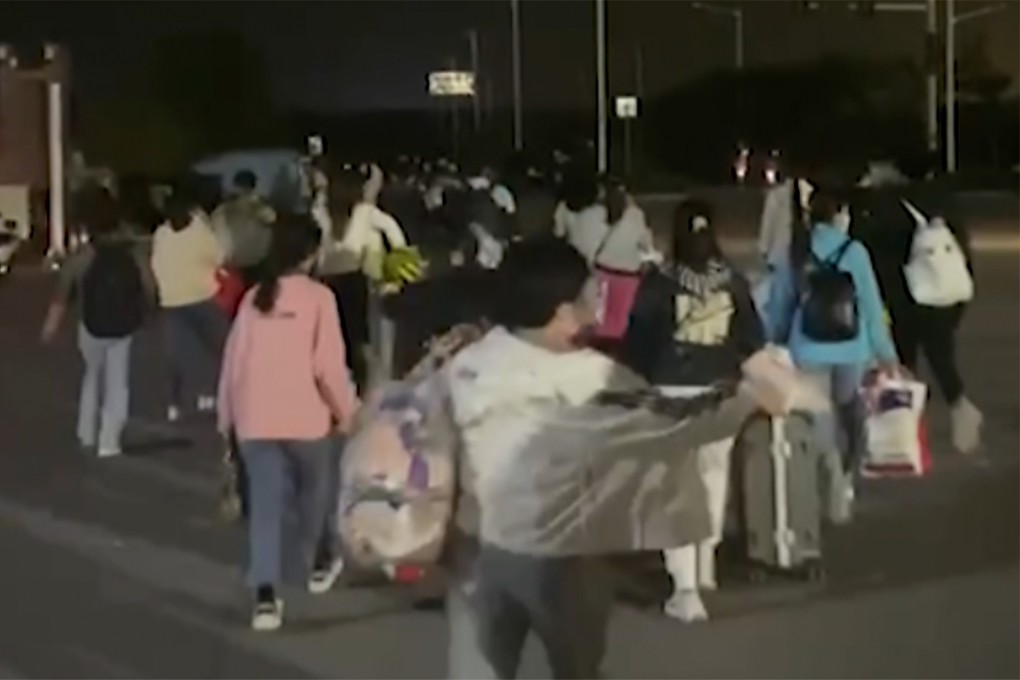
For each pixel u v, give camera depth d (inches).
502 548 208.1
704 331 283.4
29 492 430.6
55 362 698.8
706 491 248.1
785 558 325.1
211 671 280.1
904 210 463.2
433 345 241.0
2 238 1176.2
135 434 515.2
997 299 862.5
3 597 325.7
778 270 368.2
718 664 276.8
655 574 300.0
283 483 307.1
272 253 309.3
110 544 371.9
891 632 295.0
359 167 512.4
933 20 2076.8
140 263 550.0
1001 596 316.8
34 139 1213.7
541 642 211.5
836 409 363.3
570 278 207.9
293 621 304.7
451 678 216.5
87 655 291.0
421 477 210.8
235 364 307.7
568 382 209.0
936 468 426.3
